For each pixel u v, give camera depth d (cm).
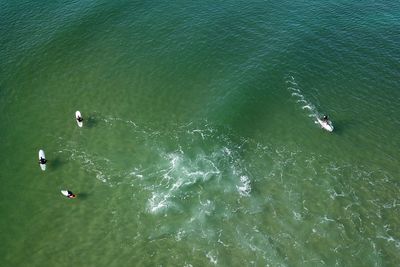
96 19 8844
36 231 5150
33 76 7462
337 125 6812
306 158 6256
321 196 5734
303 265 4947
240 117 6819
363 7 9719
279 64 7888
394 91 7525
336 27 8981
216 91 7281
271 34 8656
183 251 5016
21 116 6688
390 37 8788
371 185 5928
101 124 6600
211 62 7894
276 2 9681
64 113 6775
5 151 6100
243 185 5812
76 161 6006
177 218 5378
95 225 5244
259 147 6384
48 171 5844
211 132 6575
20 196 5528
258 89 7325
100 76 7519
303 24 9000
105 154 6141
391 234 5325
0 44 8119
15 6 9206
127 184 5750
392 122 6944
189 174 5931
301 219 5428
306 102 7181
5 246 4981
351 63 8056
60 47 8106
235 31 8681
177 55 8031
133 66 7762
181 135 6506
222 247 5075
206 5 9462
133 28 8675
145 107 6962
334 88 7506
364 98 7356
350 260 5038
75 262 4859
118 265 4850
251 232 5250
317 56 8156
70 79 7438
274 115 6912
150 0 9538
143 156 6153
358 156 6341
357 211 5569
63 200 5500
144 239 5125
